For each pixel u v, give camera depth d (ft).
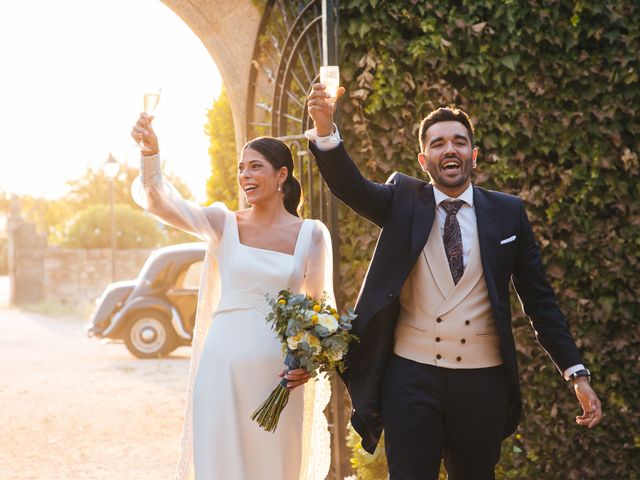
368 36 17.31
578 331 17.26
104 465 21.36
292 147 18.92
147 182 11.30
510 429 10.85
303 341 10.41
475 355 10.32
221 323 11.76
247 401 11.51
